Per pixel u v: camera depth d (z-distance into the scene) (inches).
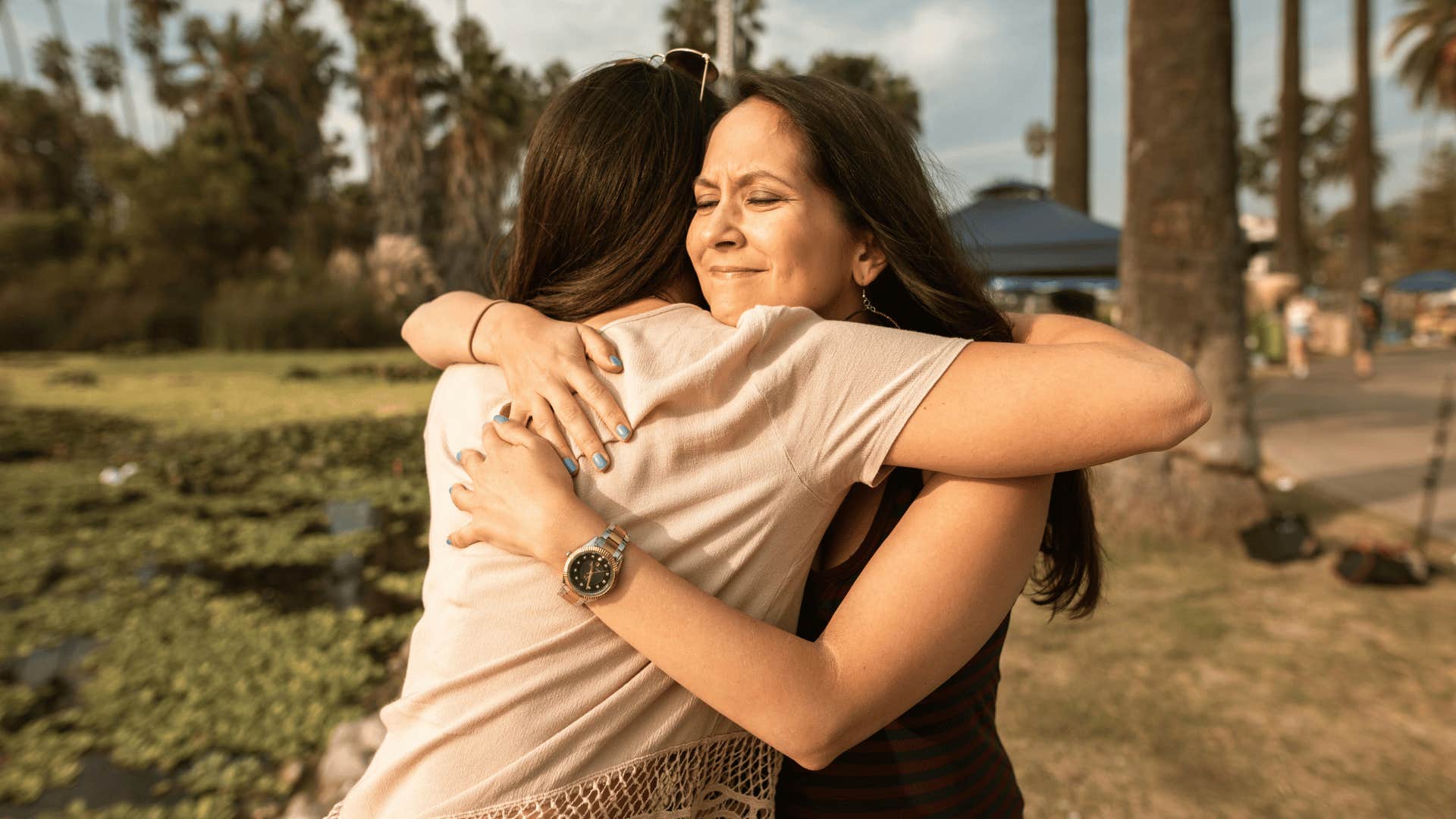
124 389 627.2
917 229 38.5
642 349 33.9
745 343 31.8
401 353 999.6
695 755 33.1
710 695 29.7
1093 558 45.7
